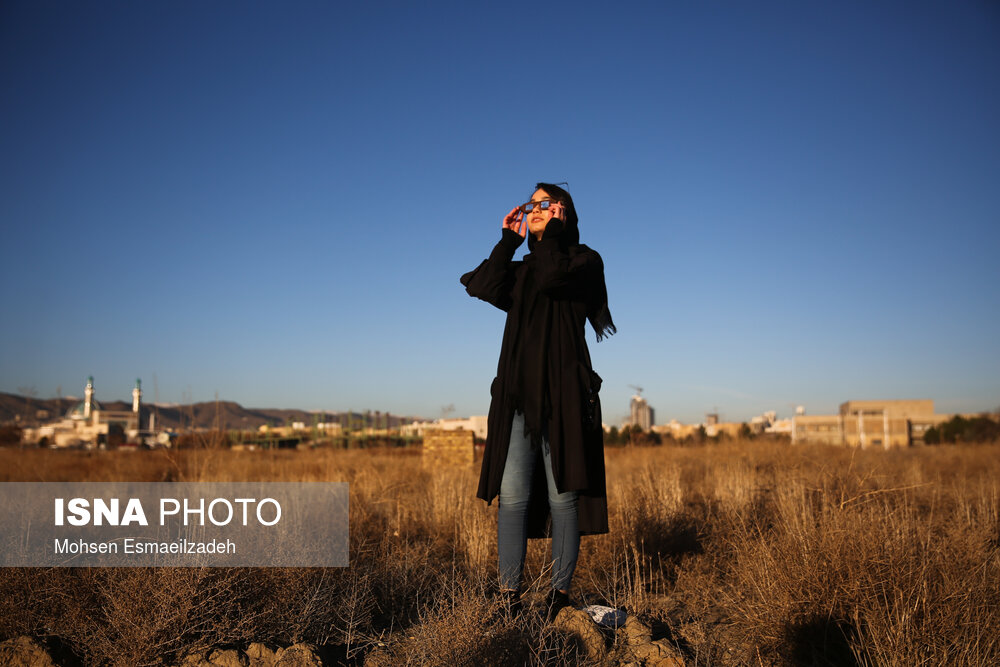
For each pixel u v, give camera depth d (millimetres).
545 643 3051
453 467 17578
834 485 6551
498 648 2896
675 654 3234
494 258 3590
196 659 3135
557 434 3389
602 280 3719
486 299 3660
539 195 3797
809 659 3412
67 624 3383
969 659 2910
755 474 10883
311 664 3117
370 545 5402
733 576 4738
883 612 3311
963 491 7992
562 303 3578
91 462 18281
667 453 23672
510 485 3484
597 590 4652
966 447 27297
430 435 21781
